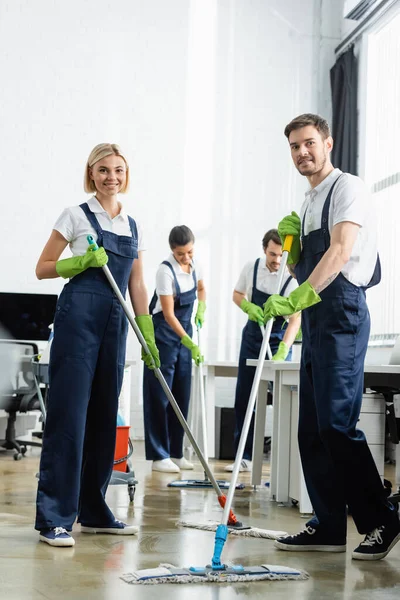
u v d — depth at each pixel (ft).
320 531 8.20
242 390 15.15
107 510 8.84
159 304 15.01
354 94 22.33
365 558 7.83
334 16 23.54
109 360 8.66
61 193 21.45
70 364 8.40
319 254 7.92
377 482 7.82
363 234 7.82
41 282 21.09
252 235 22.67
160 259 22.04
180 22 22.53
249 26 23.04
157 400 14.97
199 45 22.65
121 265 8.73
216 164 22.58
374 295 20.97
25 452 17.75
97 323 8.51
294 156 8.05
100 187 8.70
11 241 21.06
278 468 11.52
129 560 7.51
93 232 8.62
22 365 17.40
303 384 8.29
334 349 7.73
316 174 8.09
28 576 6.79
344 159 22.13
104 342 8.62
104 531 8.82
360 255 7.80
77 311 8.44
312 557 7.94
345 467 7.73
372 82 22.09
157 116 22.24
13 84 21.29
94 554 7.73
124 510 10.54
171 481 13.61
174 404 9.14
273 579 6.92
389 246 20.47
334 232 7.64
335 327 7.75
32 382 17.46
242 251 22.58
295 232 8.19
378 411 11.15
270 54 23.15
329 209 7.83
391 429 11.64
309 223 8.04
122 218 8.80
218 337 22.25
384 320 20.44
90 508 8.82
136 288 9.22
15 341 17.43
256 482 13.04
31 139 21.34
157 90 22.27
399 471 13.62
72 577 6.79
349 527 9.84
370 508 7.84
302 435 8.32
